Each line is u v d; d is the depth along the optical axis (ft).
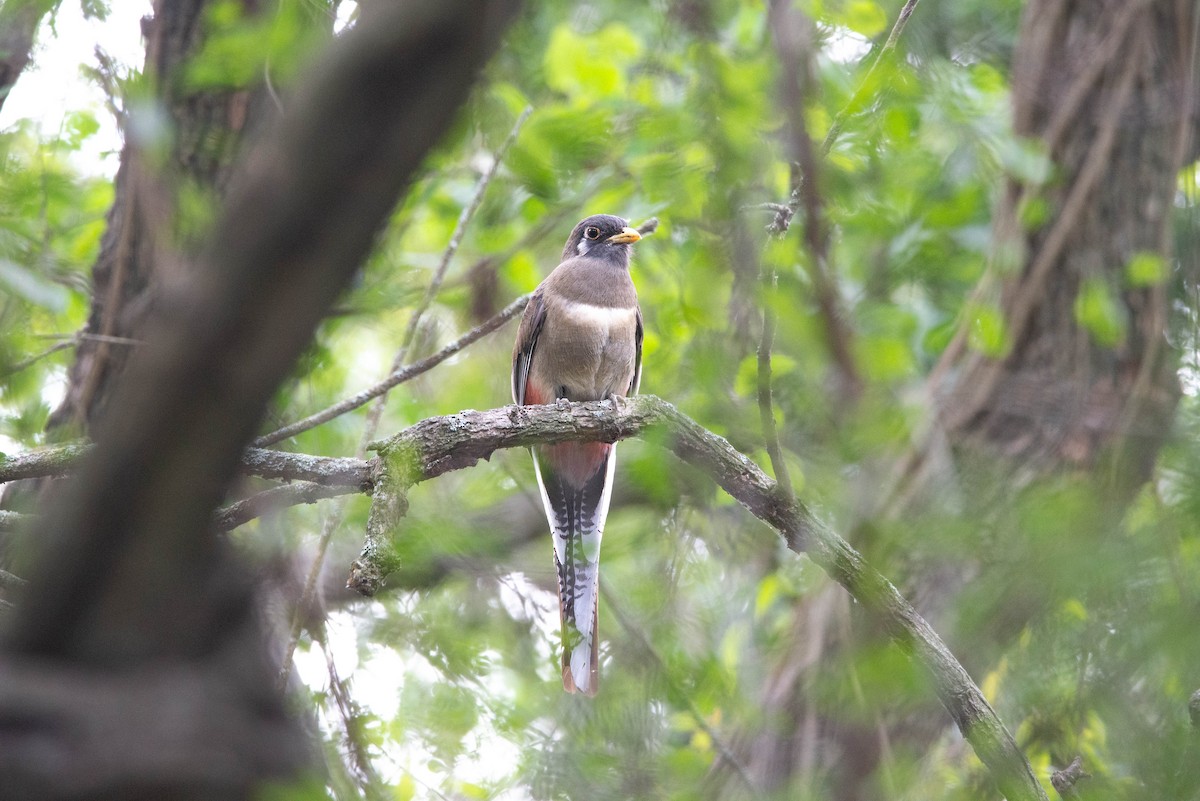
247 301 10.62
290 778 13.70
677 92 41.70
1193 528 24.21
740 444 37.45
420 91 9.97
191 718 12.91
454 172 41.88
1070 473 35.29
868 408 24.90
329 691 30.73
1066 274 39.09
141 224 33.83
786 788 29.30
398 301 37.06
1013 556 25.55
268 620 26.21
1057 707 27.76
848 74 36.37
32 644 12.60
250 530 32.76
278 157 10.18
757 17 37.83
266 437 29.53
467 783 32.89
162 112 33.27
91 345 34.81
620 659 35.76
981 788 30.48
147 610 12.65
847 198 36.09
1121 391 37.55
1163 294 39.06
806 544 27.61
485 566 37.76
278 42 31.12
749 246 26.43
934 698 28.66
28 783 12.22
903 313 38.32
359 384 44.68
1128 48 40.45
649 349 45.16
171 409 11.20
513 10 10.09
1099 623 25.04
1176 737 24.38
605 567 42.55
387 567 24.23
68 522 11.98
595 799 31.07
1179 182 41.68
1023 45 41.98
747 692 36.29
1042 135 40.83
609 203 44.34
